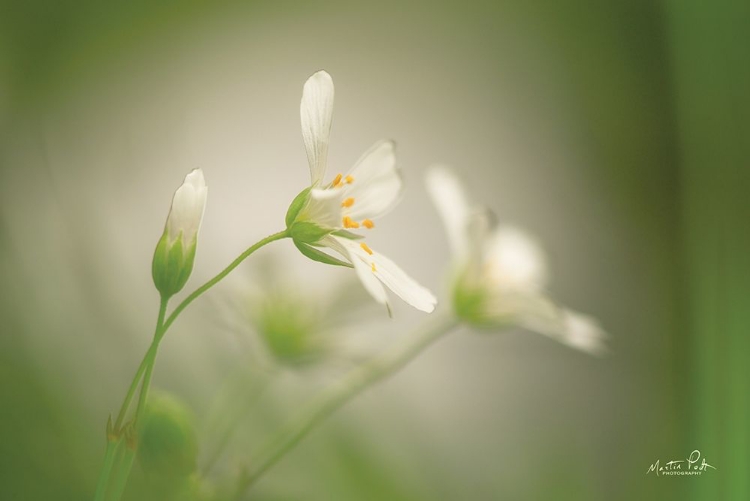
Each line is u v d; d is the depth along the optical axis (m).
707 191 0.28
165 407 0.17
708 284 0.25
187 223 0.16
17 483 0.18
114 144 0.24
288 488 0.20
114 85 0.28
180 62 0.31
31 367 0.19
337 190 0.16
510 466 0.24
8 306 0.19
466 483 0.22
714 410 0.22
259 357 0.19
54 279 0.20
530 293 0.20
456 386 0.30
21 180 0.21
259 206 0.29
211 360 0.20
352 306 0.19
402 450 0.22
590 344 0.20
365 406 0.22
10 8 0.25
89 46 0.27
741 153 0.28
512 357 0.31
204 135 0.30
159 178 0.26
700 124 0.29
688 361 0.25
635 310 0.33
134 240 0.22
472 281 0.20
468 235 0.20
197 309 0.21
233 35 0.33
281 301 0.19
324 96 0.16
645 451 0.25
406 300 0.16
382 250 0.32
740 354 0.22
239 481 0.18
